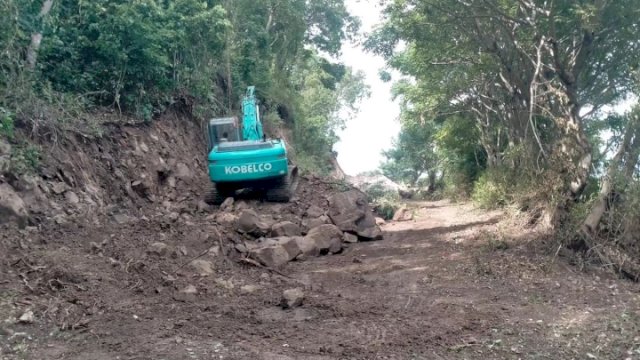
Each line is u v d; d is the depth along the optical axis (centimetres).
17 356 551
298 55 3475
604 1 1298
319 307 777
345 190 1753
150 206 1278
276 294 838
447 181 3634
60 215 930
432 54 1812
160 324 659
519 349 634
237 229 1187
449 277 979
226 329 664
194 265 893
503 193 1762
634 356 620
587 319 754
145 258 865
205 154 1844
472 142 2842
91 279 750
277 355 585
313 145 3709
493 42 1545
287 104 3178
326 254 1216
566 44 1473
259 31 2630
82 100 1310
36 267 743
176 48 1684
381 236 1435
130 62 1452
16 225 839
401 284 939
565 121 1330
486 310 786
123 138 1366
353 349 613
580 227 1154
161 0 1695
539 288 912
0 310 630
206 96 1991
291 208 1465
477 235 1336
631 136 1229
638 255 1130
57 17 1312
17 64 1080
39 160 1010
